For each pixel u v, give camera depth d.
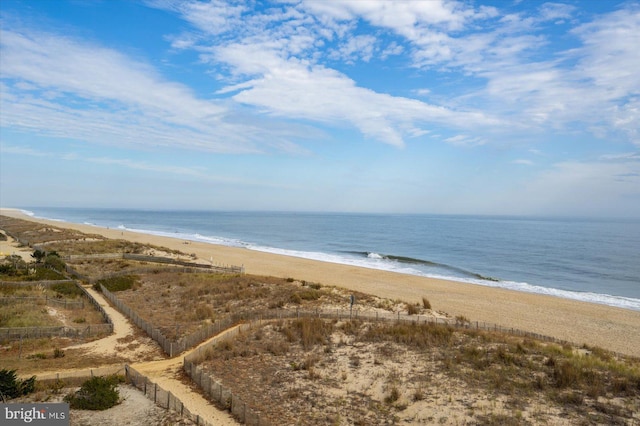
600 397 16.36
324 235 148.38
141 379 18.78
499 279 63.97
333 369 20.44
